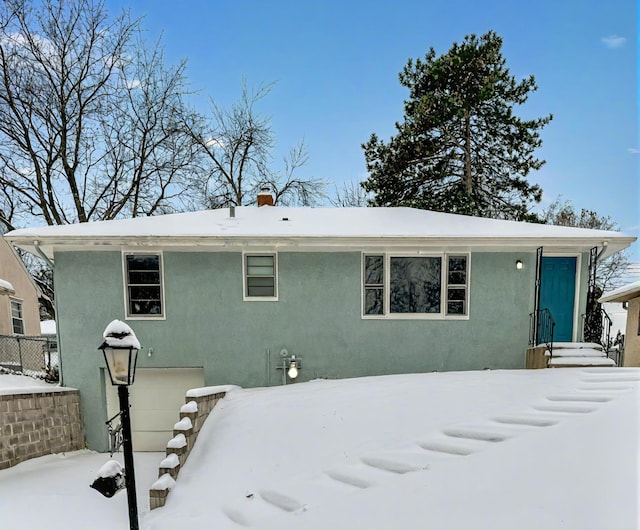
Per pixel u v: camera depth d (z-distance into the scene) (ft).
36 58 44.91
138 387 26.55
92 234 24.03
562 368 23.08
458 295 26.78
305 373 26.40
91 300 25.73
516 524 8.07
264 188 36.68
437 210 48.34
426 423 15.89
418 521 9.11
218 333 26.17
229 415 20.54
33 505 16.35
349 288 26.48
